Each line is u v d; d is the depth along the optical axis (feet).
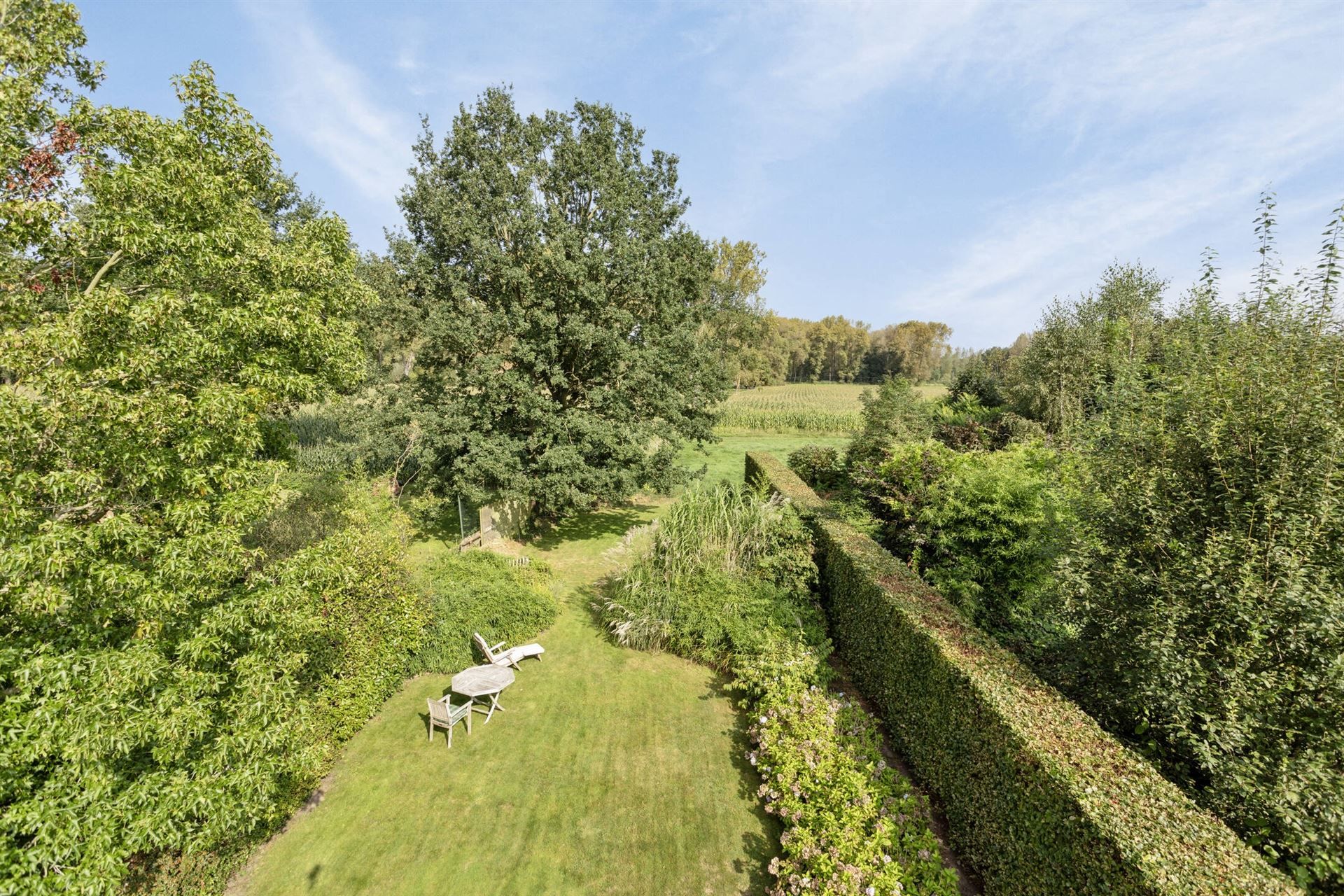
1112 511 15.58
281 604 15.79
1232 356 14.55
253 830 16.60
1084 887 10.75
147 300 13.71
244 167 18.93
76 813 11.87
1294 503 12.07
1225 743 11.84
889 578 24.04
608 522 53.62
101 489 13.48
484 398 41.86
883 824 15.49
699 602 27.45
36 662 11.40
